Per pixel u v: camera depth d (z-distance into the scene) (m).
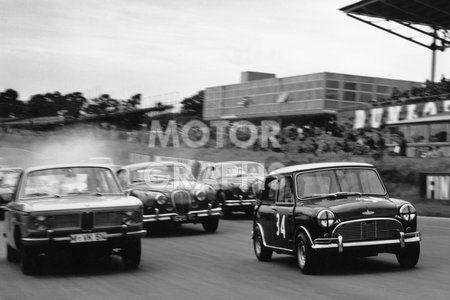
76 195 8.74
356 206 7.64
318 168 8.47
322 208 7.61
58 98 73.38
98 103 63.12
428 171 22.27
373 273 7.64
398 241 7.60
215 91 50.81
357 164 8.60
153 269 8.59
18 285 7.46
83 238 7.92
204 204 13.45
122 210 8.14
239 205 16.75
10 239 9.02
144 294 6.68
